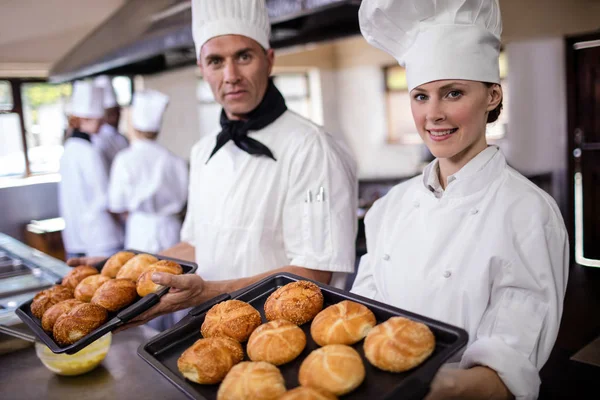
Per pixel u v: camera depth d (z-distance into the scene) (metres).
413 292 0.93
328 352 0.67
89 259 1.35
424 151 5.09
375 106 6.34
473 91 0.81
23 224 4.50
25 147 4.51
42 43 4.46
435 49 0.81
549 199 0.85
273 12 1.48
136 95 3.03
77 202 3.56
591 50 3.43
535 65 3.81
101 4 4.79
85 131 3.76
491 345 0.75
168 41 1.93
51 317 0.99
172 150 5.23
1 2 4.21
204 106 5.67
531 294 0.81
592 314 2.72
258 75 1.32
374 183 5.43
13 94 4.41
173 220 3.18
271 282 0.98
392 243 1.01
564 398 1.56
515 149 4.15
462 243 0.88
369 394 0.64
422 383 0.61
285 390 0.65
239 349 0.76
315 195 1.29
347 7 1.70
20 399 1.04
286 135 1.36
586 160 3.64
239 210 1.36
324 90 6.61
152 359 0.74
